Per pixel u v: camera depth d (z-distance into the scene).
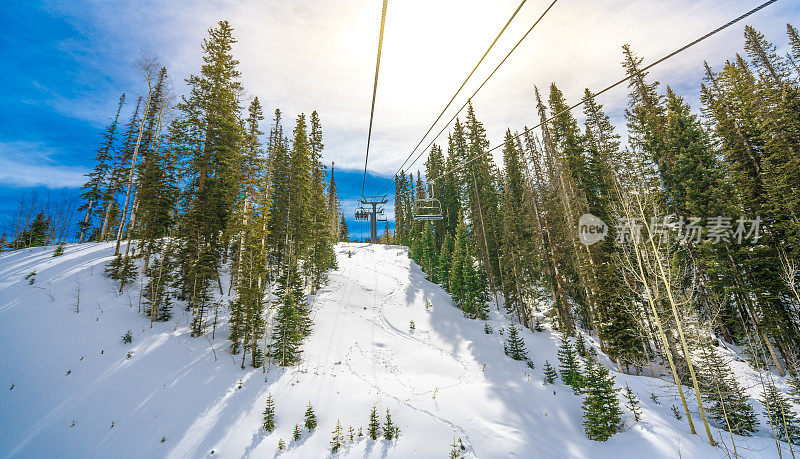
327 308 26.23
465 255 32.38
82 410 11.91
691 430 11.69
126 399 12.80
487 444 11.84
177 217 26.53
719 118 22.11
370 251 54.50
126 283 21.73
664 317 16.03
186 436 11.81
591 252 22.02
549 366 18.42
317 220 32.97
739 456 10.01
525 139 29.22
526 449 11.39
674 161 22.88
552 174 27.95
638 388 16.20
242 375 15.99
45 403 11.85
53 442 10.59
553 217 25.91
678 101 23.75
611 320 20.17
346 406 14.23
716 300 20.41
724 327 22.25
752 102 21.73
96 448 10.70
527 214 29.03
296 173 30.80
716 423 12.90
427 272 42.47
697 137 21.97
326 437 12.27
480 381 18.17
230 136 25.39
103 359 14.56
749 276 18.83
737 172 20.86
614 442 11.57
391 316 27.66
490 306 32.56
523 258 28.56
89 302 18.61
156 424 12.05
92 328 16.45
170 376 14.66
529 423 13.27
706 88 25.39
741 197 20.20
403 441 12.05
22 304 17.06
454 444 11.73
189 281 21.94
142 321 18.52
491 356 21.89
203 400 13.67
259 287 19.89
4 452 10.04
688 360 12.12
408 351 21.94
